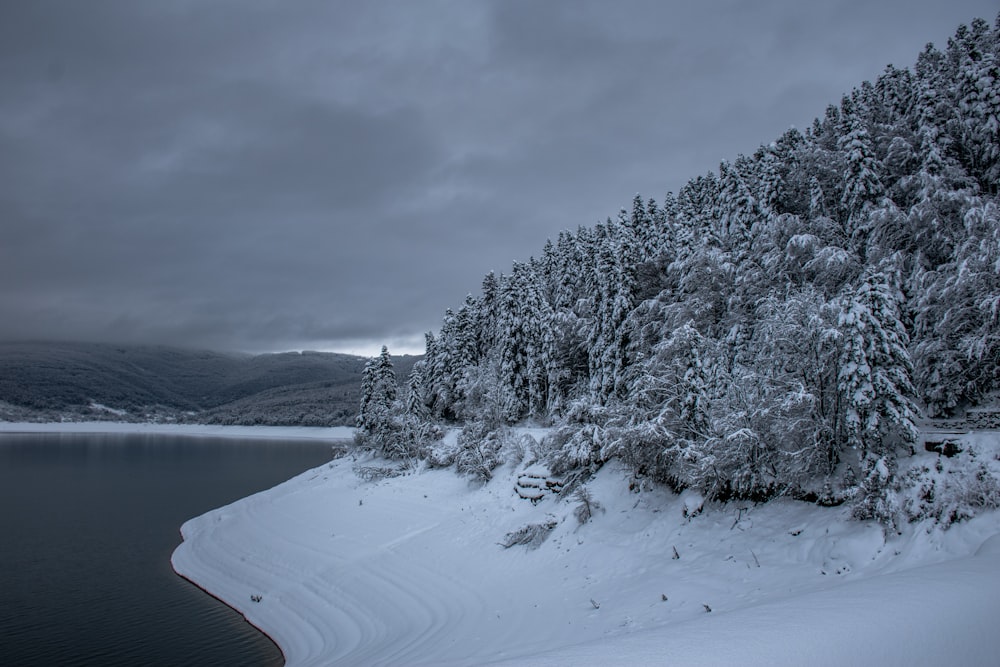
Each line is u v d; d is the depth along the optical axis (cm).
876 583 961
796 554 1778
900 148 3186
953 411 2414
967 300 2361
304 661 2208
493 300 6419
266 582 3136
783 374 2192
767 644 710
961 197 2728
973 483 1575
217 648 2428
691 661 673
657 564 2072
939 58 3872
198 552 3825
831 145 3956
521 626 1959
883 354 1855
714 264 3397
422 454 4684
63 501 6022
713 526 2158
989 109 2958
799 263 3247
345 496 4306
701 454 2275
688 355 2536
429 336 6812
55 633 2595
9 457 11581
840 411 2023
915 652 700
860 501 1773
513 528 2930
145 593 3139
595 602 1934
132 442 16650
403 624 2328
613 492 2744
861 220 3088
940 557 1450
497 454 3797
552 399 4625
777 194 3709
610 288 3944
